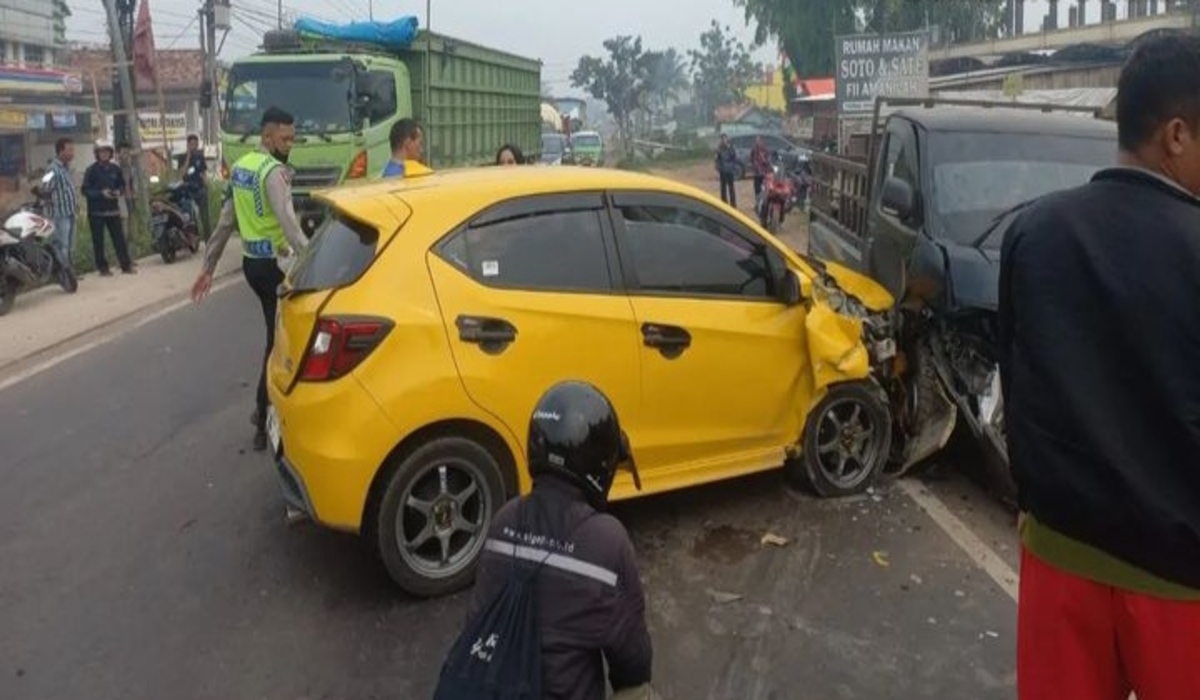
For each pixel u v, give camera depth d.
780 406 5.17
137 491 5.82
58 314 11.06
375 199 4.52
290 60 13.40
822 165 9.80
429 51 14.40
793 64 41.47
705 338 4.86
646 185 4.87
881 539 4.98
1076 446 2.11
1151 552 2.06
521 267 4.52
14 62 34.00
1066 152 6.32
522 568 2.29
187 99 43.34
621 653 2.31
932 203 5.97
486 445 4.47
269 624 4.29
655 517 5.24
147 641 4.17
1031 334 2.19
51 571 4.81
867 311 5.54
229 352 9.26
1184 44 2.11
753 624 4.22
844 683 3.79
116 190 13.63
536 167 5.07
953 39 39.03
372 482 4.26
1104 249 2.09
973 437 5.45
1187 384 2.01
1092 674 2.22
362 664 3.99
